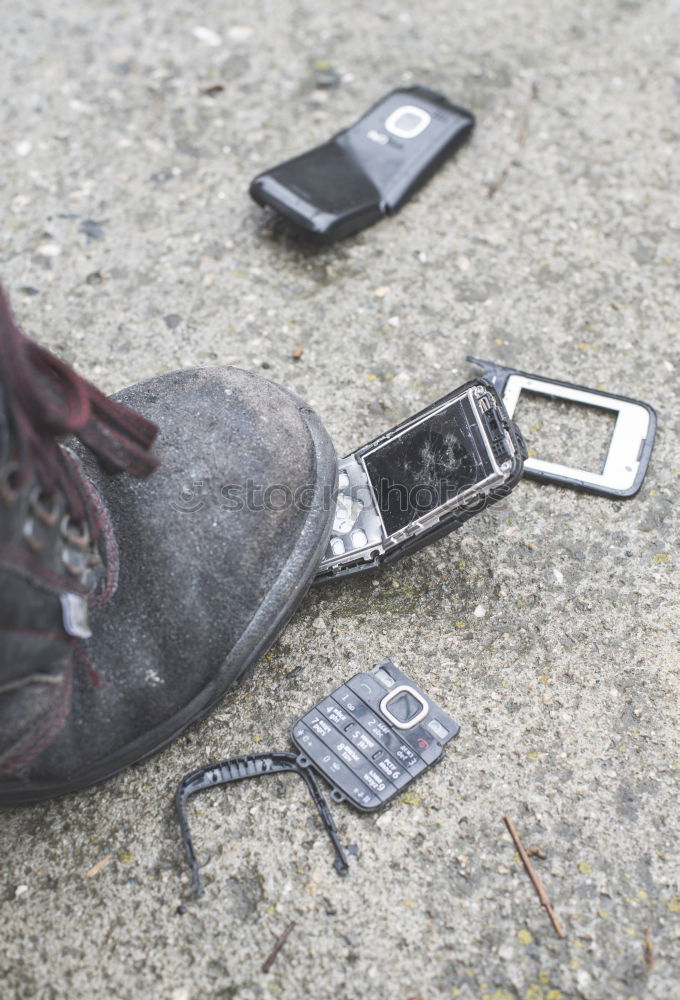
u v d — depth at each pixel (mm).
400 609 939
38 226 1085
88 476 876
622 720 909
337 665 924
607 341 1030
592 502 970
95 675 857
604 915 865
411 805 888
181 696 875
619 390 1011
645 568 951
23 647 793
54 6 1209
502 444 891
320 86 1157
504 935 861
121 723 869
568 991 851
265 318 1042
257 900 870
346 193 1064
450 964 856
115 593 873
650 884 871
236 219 1088
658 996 849
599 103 1145
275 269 1064
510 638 931
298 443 895
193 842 883
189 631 872
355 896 870
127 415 840
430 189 1099
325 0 1209
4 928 870
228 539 877
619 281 1055
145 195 1101
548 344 1029
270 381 916
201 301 1051
